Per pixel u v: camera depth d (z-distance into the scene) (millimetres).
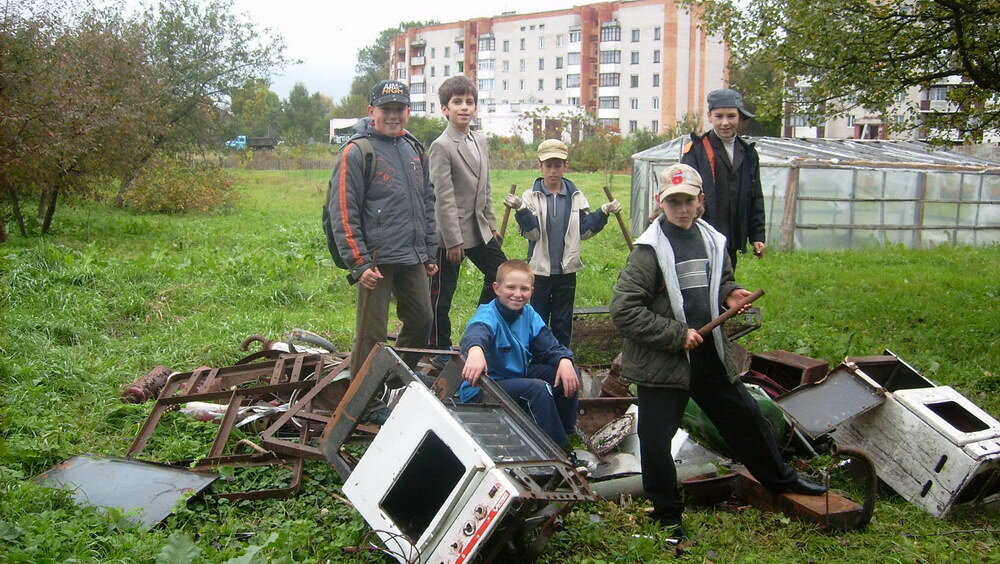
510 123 67438
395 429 3426
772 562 3787
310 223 18375
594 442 5031
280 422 4641
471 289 10000
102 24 16812
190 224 18078
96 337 7145
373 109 5207
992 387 6684
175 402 4977
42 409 5227
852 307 9859
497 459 3369
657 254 3910
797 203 16594
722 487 4441
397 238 5168
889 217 17328
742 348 6266
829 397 5016
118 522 3682
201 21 24953
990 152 23984
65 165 14422
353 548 3623
